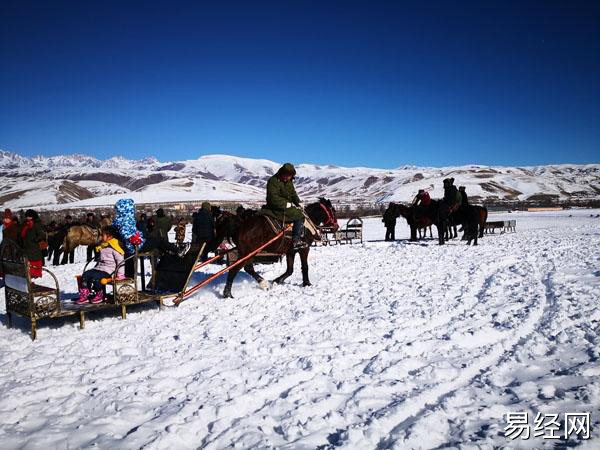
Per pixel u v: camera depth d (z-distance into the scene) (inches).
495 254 581.3
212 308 323.3
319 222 435.2
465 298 317.7
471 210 737.6
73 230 707.4
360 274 457.4
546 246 653.9
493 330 237.5
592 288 328.2
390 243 820.0
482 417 149.8
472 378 184.4
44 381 193.8
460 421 146.8
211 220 590.6
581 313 261.7
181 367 205.5
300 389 175.2
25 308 267.7
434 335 236.4
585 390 162.7
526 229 1213.1
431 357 206.4
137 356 224.8
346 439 138.4
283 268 526.3
